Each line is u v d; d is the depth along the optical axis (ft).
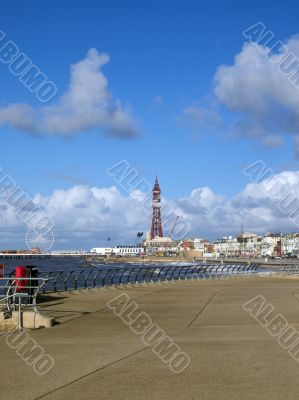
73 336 45.62
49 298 82.28
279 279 157.48
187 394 25.61
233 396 25.11
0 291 94.99
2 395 25.89
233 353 36.19
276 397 24.85
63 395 25.79
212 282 137.80
